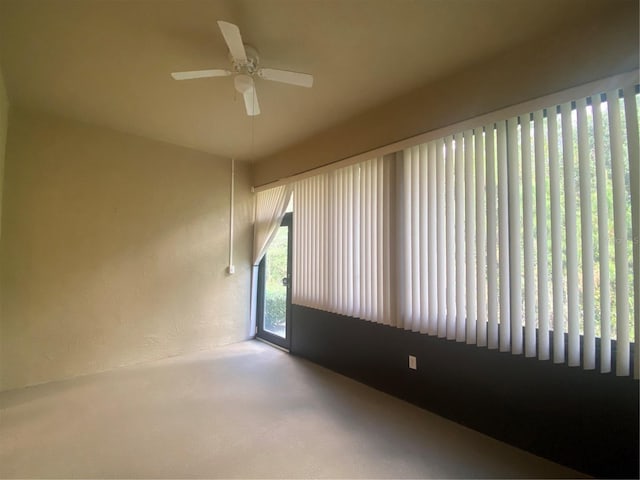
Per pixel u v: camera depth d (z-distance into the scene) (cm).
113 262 348
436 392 256
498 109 216
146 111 303
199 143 390
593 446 183
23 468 186
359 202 312
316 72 238
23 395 279
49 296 311
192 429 229
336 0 170
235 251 450
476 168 226
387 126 285
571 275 187
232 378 323
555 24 188
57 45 206
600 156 178
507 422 217
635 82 167
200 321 414
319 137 358
